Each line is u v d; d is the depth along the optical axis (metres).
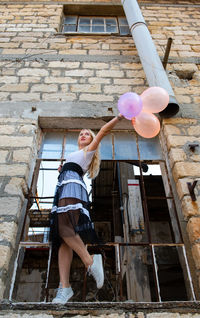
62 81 3.86
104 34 4.77
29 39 4.59
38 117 3.43
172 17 5.41
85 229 2.00
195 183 2.64
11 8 5.39
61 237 1.99
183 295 4.34
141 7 5.68
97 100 3.65
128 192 5.77
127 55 4.38
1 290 2.11
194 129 3.30
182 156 2.99
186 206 2.60
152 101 2.24
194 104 3.64
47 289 2.26
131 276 4.49
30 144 3.08
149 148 3.47
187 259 2.45
